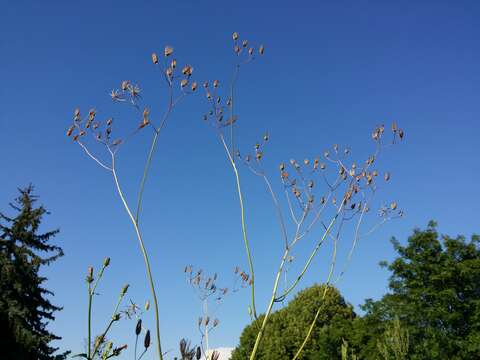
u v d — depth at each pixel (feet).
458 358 84.48
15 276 86.22
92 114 17.61
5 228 91.61
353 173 21.58
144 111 17.65
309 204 19.71
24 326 84.74
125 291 11.82
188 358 12.72
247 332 126.82
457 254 96.17
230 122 19.85
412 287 95.55
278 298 17.38
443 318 88.07
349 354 97.96
